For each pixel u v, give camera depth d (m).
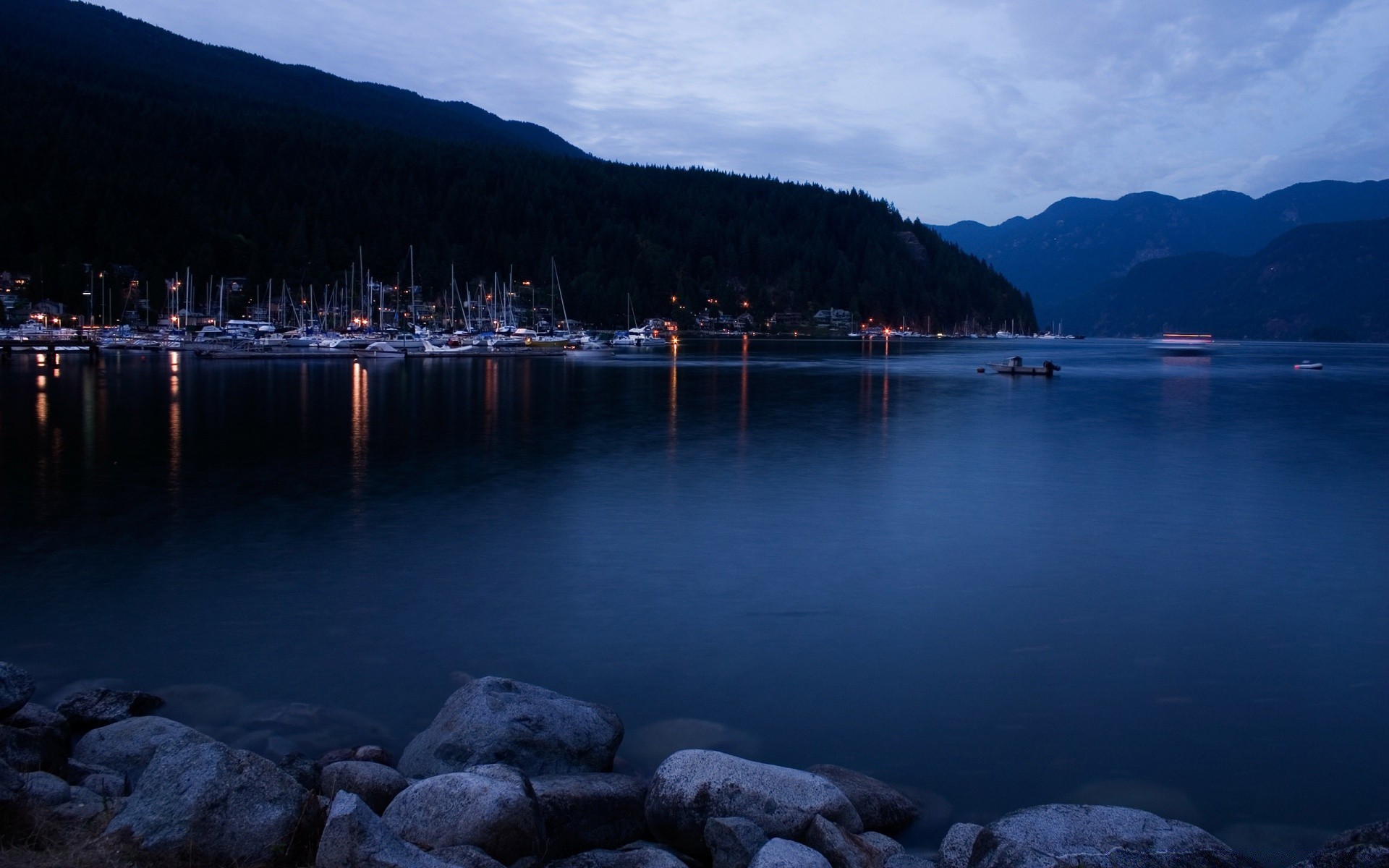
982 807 8.79
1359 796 9.08
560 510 22.16
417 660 12.30
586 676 11.88
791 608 14.79
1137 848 6.70
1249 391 70.25
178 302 160.75
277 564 16.94
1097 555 18.41
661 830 7.67
